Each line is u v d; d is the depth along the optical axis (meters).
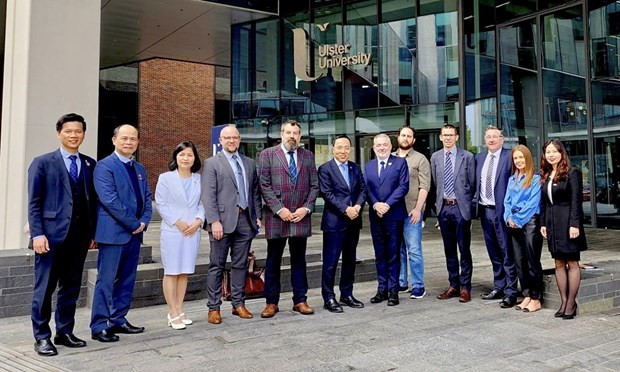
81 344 4.16
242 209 5.02
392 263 5.68
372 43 15.06
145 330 4.65
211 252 4.96
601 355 3.93
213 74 26.19
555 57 13.14
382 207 5.51
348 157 5.52
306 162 5.24
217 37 17.66
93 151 7.46
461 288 5.87
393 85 14.78
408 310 5.39
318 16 15.79
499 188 5.59
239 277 5.13
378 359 3.85
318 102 15.83
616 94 11.93
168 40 17.89
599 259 8.45
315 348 4.12
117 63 21.38
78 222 4.10
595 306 5.32
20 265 5.31
